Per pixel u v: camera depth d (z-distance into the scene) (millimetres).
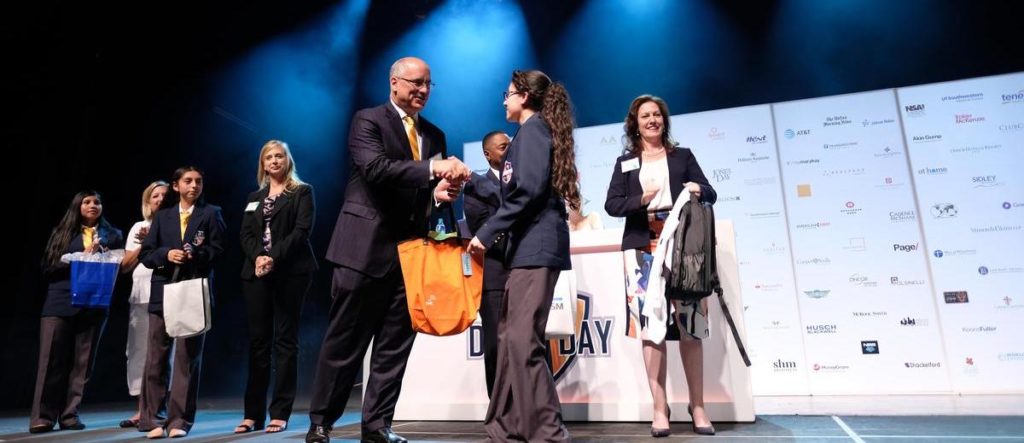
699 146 5215
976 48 6699
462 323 1898
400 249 1968
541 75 2072
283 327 2840
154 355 2852
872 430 2184
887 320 4496
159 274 2916
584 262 2875
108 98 6215
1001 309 4270
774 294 4797
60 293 3291
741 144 5113
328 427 2098
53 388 3166
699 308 2244
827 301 4664
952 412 2678
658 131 2438
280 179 3045
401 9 7812
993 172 4477
